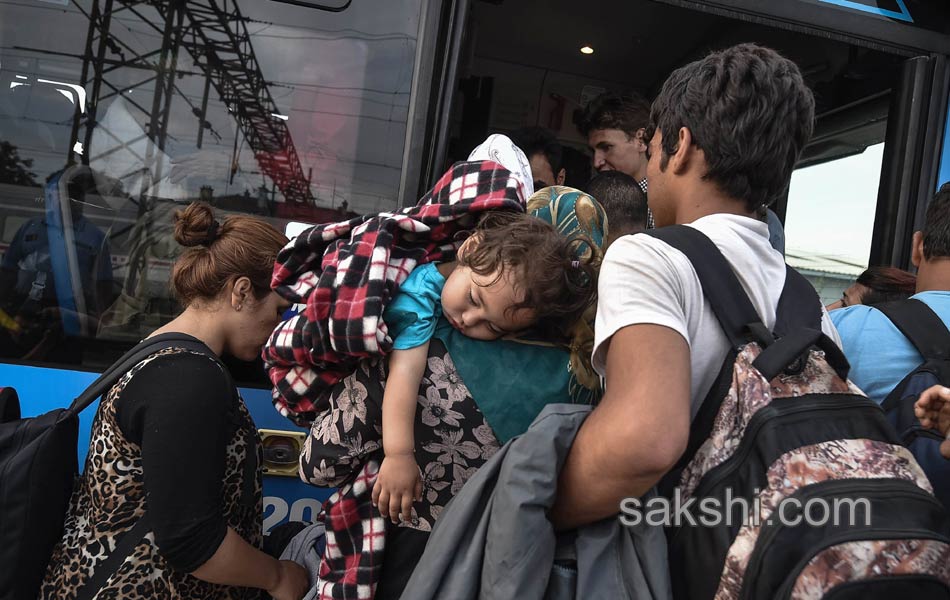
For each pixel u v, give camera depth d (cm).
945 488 136
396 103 212
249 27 206
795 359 102
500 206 131
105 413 142
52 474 143
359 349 121
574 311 122
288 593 151
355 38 211
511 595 101
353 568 130
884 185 265
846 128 308
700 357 107
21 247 196
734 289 108
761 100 113
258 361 207
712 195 119
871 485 95
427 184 214
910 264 255
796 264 318
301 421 143
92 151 199
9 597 141
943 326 152
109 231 200
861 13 250
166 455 133
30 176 196
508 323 120
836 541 91
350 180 210
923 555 91
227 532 138
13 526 140
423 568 109
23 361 195
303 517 206
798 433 99
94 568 139
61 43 197
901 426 141
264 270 155
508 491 104
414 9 214
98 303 199
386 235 126
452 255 135
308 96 208
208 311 156
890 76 279
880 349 154
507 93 447
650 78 452
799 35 331
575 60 435
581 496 103
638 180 295
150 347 145
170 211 202
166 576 141
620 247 110
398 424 122
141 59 201
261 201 206
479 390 125
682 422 94
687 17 368
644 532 104
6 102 195
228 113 205
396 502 121
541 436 105
